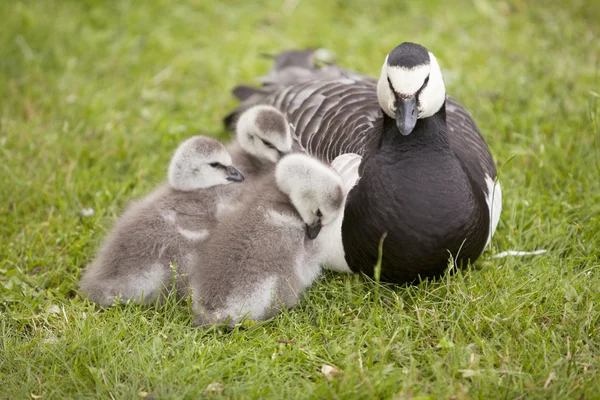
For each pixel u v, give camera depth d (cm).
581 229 1141
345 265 1040
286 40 1714
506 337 930
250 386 884
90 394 884
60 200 1238
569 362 872
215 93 1561
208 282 995
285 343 966
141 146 1395
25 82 1545
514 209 1168
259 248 997
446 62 1611
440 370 866
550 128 1355
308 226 1039
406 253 973
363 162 1013
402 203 960
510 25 1720
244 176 1149
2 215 1225
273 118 1110
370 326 962
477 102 1459
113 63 1631
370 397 841
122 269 1026
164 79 1591
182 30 1739
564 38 1627
